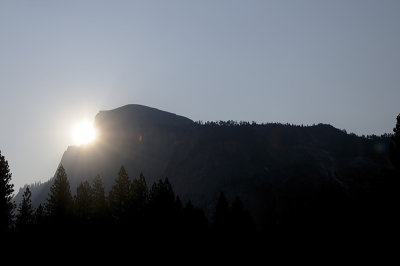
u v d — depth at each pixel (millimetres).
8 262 61531
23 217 68562
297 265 69562
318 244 63219
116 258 68312
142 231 69938
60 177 71812
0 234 60719
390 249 50719
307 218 67750
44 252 66188
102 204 72125
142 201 72750
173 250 70375
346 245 59438
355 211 59781
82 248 68188
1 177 61219
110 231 70250
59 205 69688
